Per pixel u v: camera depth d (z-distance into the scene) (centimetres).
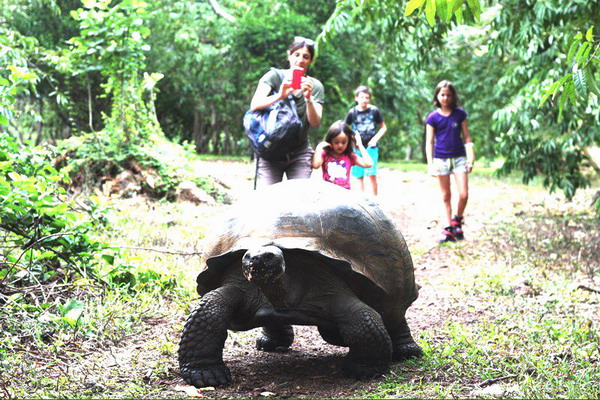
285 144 458
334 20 568
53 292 400
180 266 523
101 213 465
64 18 1451
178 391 295
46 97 1559
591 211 955
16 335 347
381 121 808
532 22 693
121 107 858
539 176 1591
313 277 298
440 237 764
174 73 1816
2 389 281
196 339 297
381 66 1881
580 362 333
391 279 314
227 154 2205
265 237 297
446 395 286
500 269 584
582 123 838
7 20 1348
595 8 654
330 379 317
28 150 455
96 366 323
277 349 378
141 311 409
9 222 405
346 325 297
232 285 303
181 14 1579
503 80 859
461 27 1114
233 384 308
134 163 838
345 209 317
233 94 1988
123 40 837
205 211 784
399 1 691
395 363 340
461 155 739
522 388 289
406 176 1459
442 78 1731
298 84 443
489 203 1047
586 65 299
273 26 1758
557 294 495
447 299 495
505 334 395
